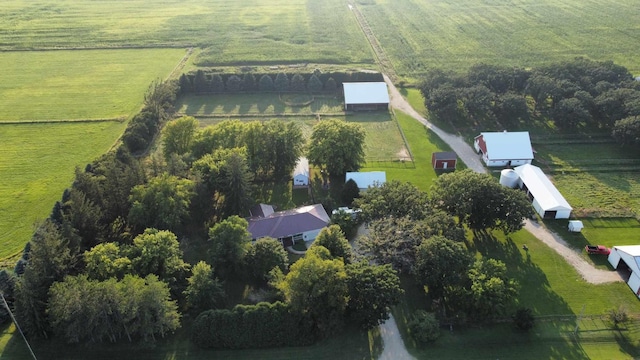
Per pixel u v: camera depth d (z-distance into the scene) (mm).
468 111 131875
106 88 150250
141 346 67562
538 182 97875
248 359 66000
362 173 100812
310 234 88000
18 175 106188
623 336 68938
